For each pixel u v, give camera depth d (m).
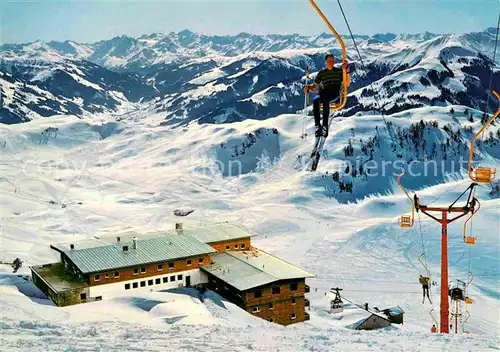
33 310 46.00
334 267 122.44
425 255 127.19
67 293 59.50
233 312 55.72
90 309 52.22
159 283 66.06
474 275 112.00
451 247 128.75
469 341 22.06
